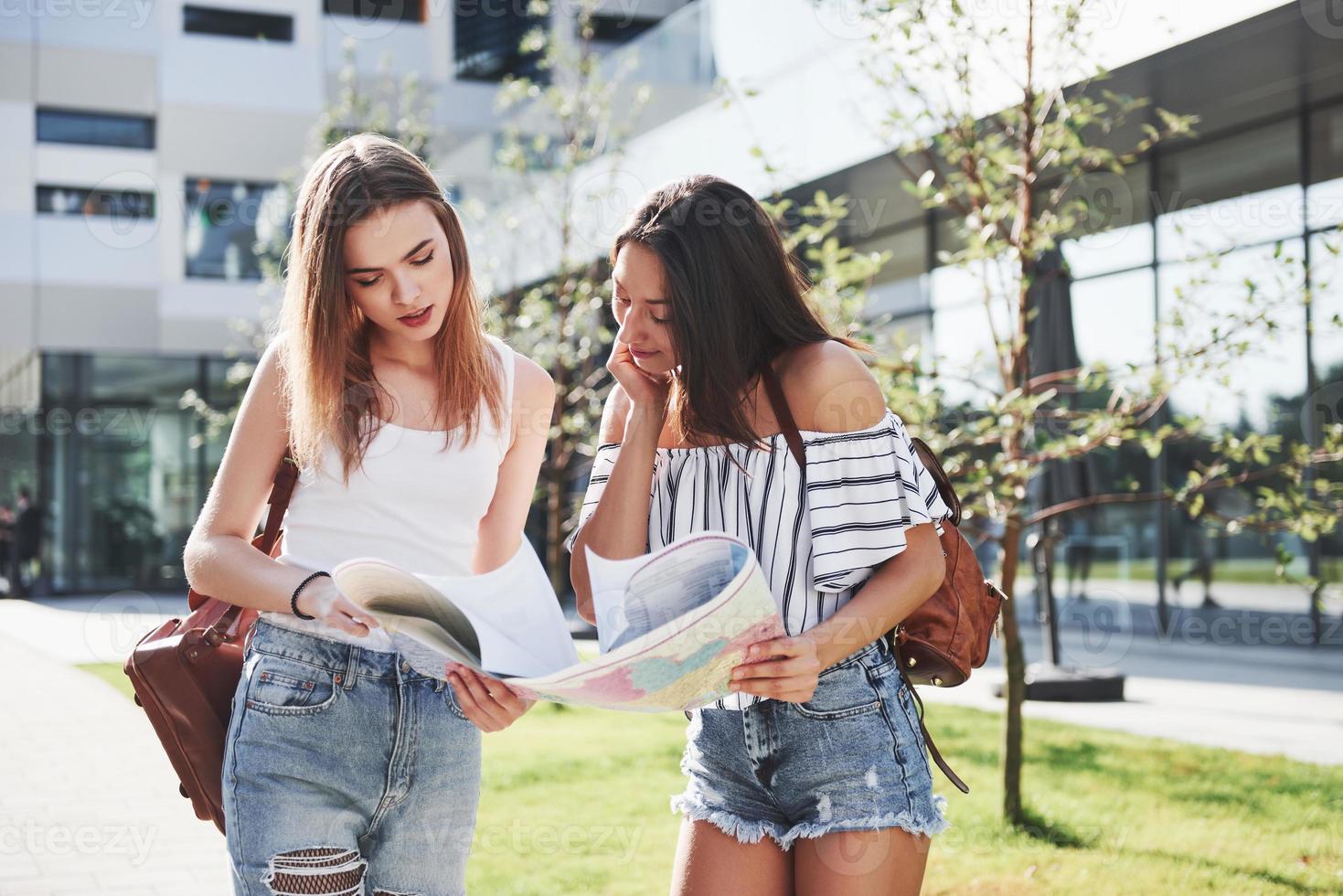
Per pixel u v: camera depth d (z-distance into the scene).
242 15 16.17
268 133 16.27
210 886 4.11
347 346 2.08
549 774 5.64
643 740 6.59
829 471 2.05
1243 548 10.56
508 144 10.29
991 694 8.19
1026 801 4.84
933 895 3.79
